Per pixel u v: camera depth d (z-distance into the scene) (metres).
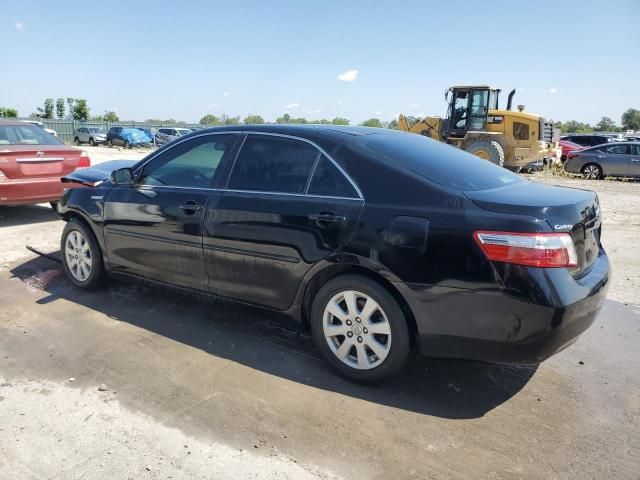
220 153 3.90
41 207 9.33
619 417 2.99
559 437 2.79
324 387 3.25
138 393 3.15
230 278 3.71
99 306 4.55
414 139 3.83
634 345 3.96
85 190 4.71
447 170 3.26
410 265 2.92
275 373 3.42
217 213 3.70
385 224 3.00
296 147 3.54
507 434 2.80
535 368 3.56
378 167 3.19
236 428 2.82
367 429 2.83
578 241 2.90
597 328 4.27
